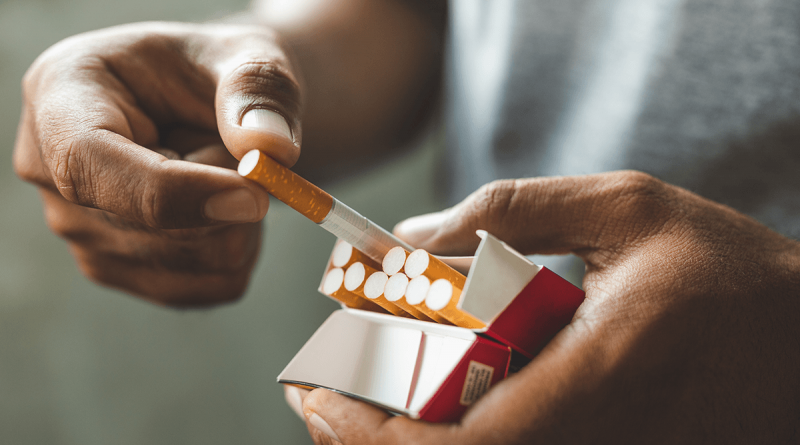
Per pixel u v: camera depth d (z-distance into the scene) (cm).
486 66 94
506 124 92
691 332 35
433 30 108
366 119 102
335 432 37
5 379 157
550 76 88
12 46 173
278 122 37
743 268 39
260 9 99
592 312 36
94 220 55
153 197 35
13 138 168
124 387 164
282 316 177
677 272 37
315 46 94
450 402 35
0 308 160
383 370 41
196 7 184
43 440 157
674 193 43
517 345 37
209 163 52
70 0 178
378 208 189
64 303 164
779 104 73
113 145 37
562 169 90
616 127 83
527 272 37
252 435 166
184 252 58
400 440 34
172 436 163
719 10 75
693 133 79
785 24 71
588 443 34
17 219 165
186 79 54
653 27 79
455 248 47
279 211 181
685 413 35
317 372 42
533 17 86
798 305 39
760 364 36
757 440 37
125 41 52
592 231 42
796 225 74
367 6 98
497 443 33
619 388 34
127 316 166
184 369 168
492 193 44
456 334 37
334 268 45
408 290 38
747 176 78
